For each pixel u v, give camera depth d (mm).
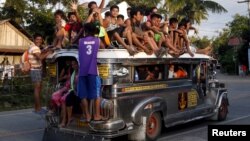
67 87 7961
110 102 7258
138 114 7723
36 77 9227
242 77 39688
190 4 31688
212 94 10648
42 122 11398
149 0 31281
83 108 7445
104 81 7297
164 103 8453
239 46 46969
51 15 27406
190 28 10844
